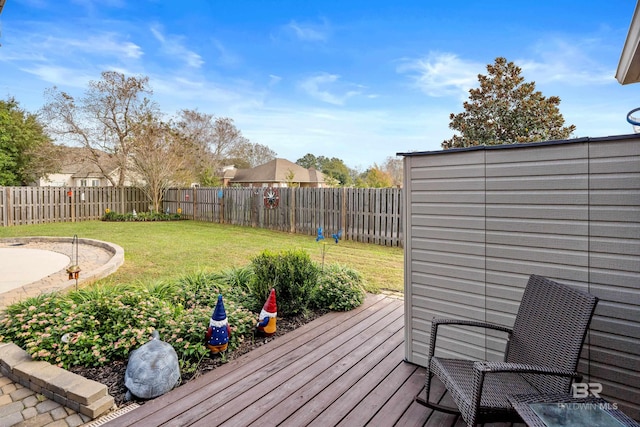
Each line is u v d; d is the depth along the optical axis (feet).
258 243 29.22
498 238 8.55
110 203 51.42
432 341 7.77
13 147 68.33
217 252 25.05
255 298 13.46
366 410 7.66
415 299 9.83
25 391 8.21
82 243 28.32
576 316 6.24
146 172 52.75
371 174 61.67
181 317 10.80
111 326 10.07
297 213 35.83
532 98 34.99
